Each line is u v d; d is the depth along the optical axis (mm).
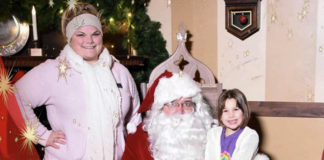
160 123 1777
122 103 1801
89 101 1639
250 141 1672
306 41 2344
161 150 1730
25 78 1642
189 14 2586
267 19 2426
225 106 1712
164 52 2574
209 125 1859
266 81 2477
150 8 2627
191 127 1738
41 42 2375
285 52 2404
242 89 2537
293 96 2426
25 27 2285
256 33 2463
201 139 1748
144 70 2564
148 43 2531
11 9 2100
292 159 2469
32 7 2133
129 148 1789
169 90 1752
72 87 1643
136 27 2455
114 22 2312
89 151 1622
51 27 2287
